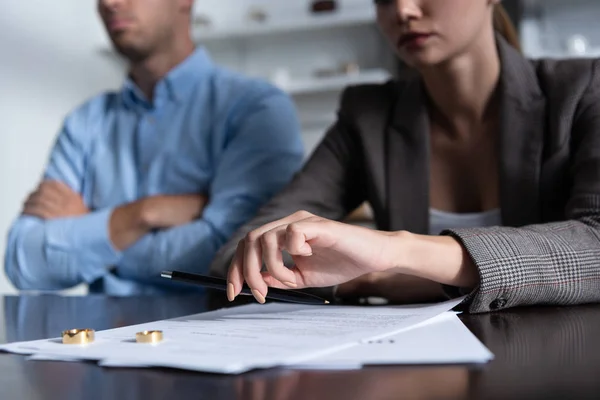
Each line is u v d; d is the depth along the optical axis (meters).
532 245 0.68
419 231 1.01
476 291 0.64
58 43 2.99
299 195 1.07
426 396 0.32
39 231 1.47
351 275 0.65
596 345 0.45
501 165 0.95
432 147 1.08
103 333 0.53
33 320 0.71
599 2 2.71
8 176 2.63
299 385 0.35
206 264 1.36
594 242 0.71
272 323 0.56
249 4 3.42
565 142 0.92
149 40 1.57
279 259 0.60
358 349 0.42
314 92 3.20
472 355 0.39
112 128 1.66
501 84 0.96
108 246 1.42
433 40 0.93
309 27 3.10
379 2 0.97
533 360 0.40
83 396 0.34
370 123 1.06
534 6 2.71
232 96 1.55
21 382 0.38
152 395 0.34
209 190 1.53
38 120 2.84
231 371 0.37
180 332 0.52
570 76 0.95
